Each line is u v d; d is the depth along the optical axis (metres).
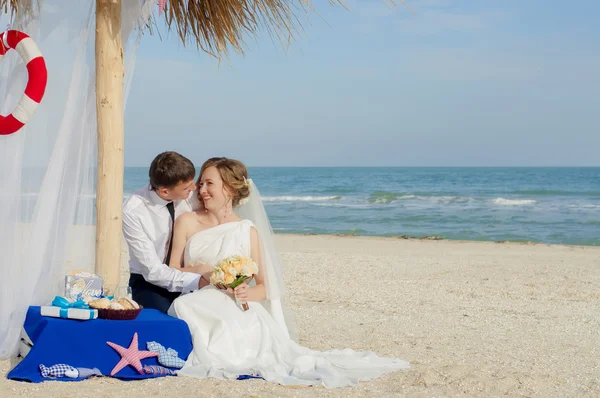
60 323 4.19
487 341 5.87
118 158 4.91
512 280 10.03
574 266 11.95
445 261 12.49
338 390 4.11
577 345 5.79
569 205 33.97
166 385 4.05
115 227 4.91
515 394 4.17
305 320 6.69
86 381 4.07
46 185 4.57
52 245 4.66
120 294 4.70
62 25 4.66
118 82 4.87
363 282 9.60
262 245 5.06
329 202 37.69
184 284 4.80
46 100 4.59
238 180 4.95
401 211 30.92
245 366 4.42
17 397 3.72
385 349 5.44
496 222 25.39
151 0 5.01
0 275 4.49
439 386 4.28
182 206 5.10
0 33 4.49
